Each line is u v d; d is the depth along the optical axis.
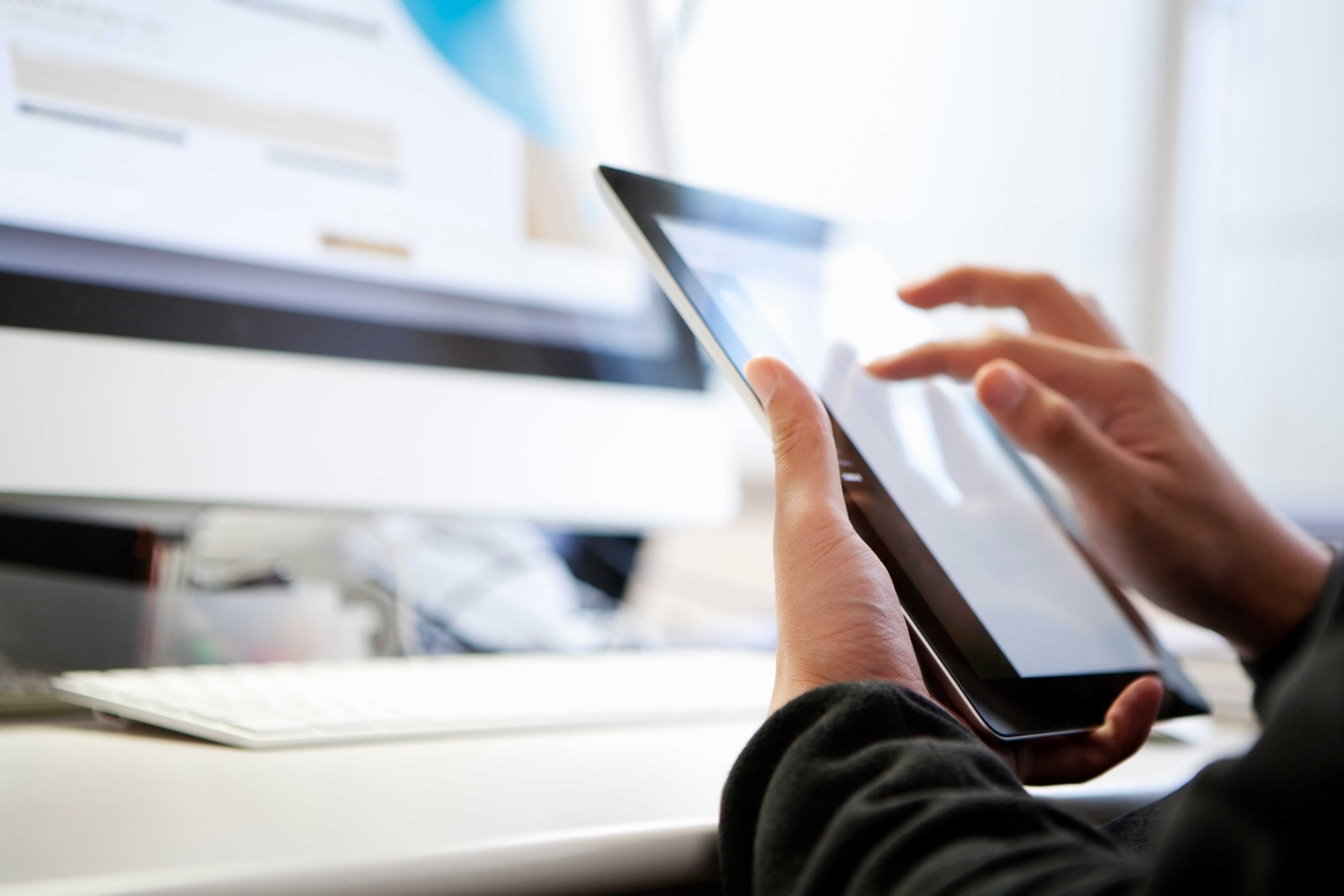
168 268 0.57
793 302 0.49
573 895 0.26
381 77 0.66
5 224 0.52
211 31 0.59
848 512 0.39
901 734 0.29
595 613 0.81
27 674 0.49
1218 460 0.54
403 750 0.38
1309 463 1.46
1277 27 1.49
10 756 0.35
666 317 0.79
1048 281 0.63
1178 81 1.47
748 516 1.16
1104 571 0.52
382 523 0.73
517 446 0.69
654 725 0.45
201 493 0.57
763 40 1.23
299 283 0.61
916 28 1.34
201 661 0.57
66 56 0.54
